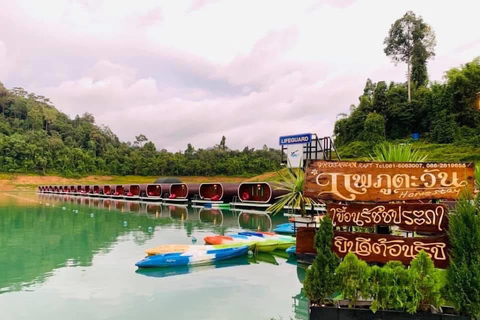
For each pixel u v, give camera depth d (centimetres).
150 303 577
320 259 419
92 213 2144
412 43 5334
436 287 386
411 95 4841
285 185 1098
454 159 3469
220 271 787
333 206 448
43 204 2861
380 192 451
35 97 12606
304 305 571
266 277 738
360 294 411
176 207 2588
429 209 428
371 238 432
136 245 1102
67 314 529
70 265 839
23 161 7388
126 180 8138
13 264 852
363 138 4716
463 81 4081
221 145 9788
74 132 10412
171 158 8625
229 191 2708
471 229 382
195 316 523
